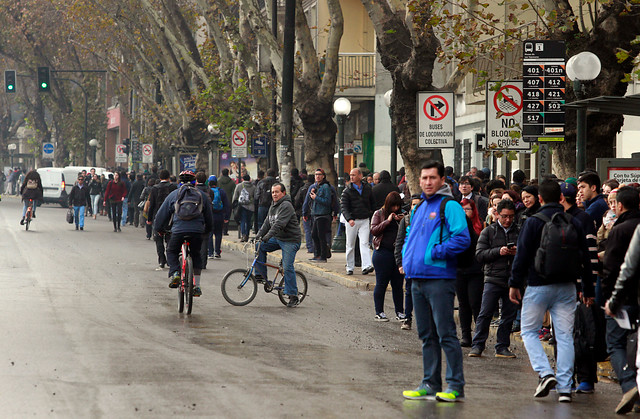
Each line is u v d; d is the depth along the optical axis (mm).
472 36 38688
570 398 18312
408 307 27875
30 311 29078
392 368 21312
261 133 69750
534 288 18781
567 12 35312
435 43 43656
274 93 66188
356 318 30094
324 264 46375
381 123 83312
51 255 50281
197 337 24984
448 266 18078
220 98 73625
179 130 90000
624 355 18109
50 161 171750
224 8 70250
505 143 33312
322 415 16266
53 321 27125
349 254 41656
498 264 23953
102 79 143500
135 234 70625
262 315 30094
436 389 18281
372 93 83625
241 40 68750
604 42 35094
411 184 45219
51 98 146750
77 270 42719
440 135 37250
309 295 36094
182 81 86750
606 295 18109
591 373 19438
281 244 32562
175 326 26953
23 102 155125
